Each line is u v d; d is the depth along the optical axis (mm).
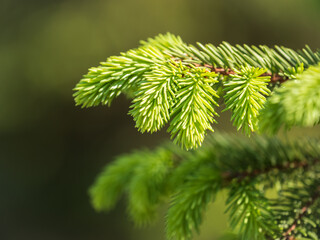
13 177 2521
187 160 488
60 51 2512
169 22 2539
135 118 384
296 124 360
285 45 2545
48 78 2535
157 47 420
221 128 1948
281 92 364
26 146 2586
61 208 2479
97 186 536
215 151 481
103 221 2289
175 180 480
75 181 2574
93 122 2645
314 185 445
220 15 2553
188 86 389
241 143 485
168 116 385
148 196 493
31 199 2482
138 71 395
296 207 429
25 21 2578
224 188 453
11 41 2557
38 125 2594
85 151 2639
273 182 456
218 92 413
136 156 540
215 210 1080
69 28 2525
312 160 466
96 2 2568
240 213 421
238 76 390
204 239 1094
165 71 392
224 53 412
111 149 2635
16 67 2525
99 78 393
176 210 436
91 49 2516
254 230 412
